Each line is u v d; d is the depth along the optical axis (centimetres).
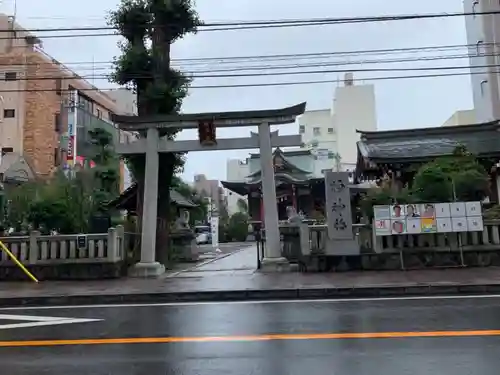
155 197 1505
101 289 1186
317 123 6856
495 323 712
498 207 1795
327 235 1416
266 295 1066
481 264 1370
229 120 1496
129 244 1605
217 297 1073
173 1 1619
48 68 4128
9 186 2064
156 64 1659
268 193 1477
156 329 743
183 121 1509
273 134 1496
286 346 607
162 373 507
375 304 919
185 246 2156
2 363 557
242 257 2247
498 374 474
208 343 636
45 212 1656
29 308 1015
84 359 569
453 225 1341
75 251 1470
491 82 3253
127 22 1642
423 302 923
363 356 552
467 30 3594
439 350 567
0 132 3947
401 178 2175
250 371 505
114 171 2625
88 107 4453
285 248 1585
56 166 3938
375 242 1391
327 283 1138
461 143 2062
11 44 4181
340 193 1420
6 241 1484
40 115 4041
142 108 1670
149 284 1253
